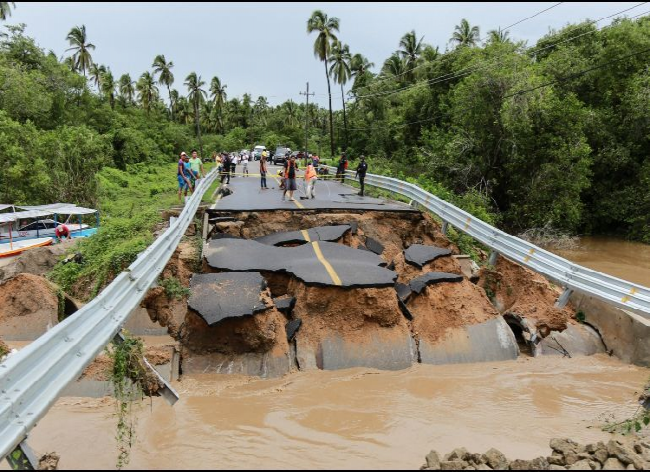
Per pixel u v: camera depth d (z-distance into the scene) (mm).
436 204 16031
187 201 13977
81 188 25797
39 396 4805
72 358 5551
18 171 23953
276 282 10883
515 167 24984
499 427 7238
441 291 10805
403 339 9812
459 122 27516
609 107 26078
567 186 23703
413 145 39438
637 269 19016
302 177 28562
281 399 7898
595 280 10750
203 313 8797
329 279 10031
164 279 10445
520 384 8930
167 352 8695
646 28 26406
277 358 8992
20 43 39531
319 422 7168
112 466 5812
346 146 50156
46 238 20734
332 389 8359
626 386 8977
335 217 14648
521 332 11273
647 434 7055
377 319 9812
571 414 7809
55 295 10242
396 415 7484
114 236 13438
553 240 23641
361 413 7512
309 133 91562
